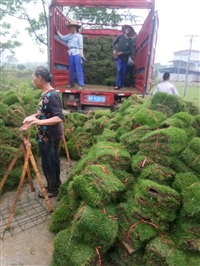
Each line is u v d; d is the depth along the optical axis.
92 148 3.28
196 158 2.48
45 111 3.14
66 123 5.36
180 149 2.59
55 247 2.21
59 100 3.20
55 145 3.40
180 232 2.13
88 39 9.10
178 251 2.03
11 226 2.87
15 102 4.62
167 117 3.14
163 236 2.14
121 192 2.46
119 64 7.02
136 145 2.84
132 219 2.20
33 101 5.16
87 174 2.39
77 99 6.80
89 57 8.82
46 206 3.33
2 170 3.66
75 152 4.98
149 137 2.66
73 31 6.72
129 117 3.48
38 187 3.87
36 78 3.08
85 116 5.80
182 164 2.52
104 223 2.10
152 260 2.02
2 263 2.38
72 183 2.40
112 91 6.61
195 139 2.62
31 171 4.07
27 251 2.54
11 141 3.98
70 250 2.11
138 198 2.21
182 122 2.94
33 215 3.09
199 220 2.13
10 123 4.15
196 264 1.95
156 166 2.46
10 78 16.33
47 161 3.36
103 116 4.76
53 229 2.76
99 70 8.75
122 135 3.06
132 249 2.12
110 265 2.32
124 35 6.84
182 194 2.20
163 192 2.15
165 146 2.57
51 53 6.46
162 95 3.29
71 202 2.71
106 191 2.26
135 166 2.57
